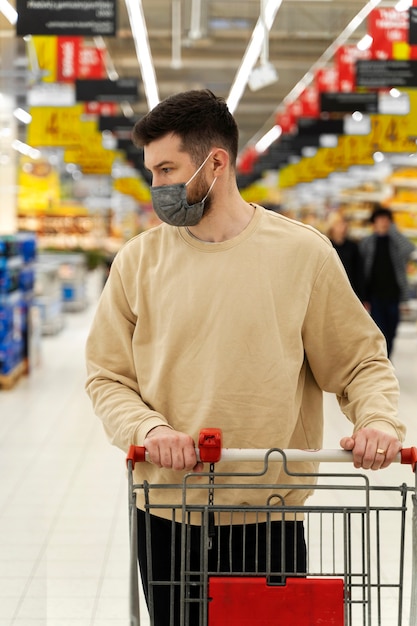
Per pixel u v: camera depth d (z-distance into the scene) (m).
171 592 1.81
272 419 1.97
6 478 5.86
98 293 24.59
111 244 36.66
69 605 3.74
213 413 1.97
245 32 17.02
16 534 4.67
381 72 10.28
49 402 8.84
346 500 4.98
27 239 10.84
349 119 15.63
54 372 10.88
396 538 4.38
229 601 1.75
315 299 2.04
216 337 1.98
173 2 15.03
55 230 31.73
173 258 2.05
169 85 23.44
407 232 17.50
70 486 5.64
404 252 10.15
